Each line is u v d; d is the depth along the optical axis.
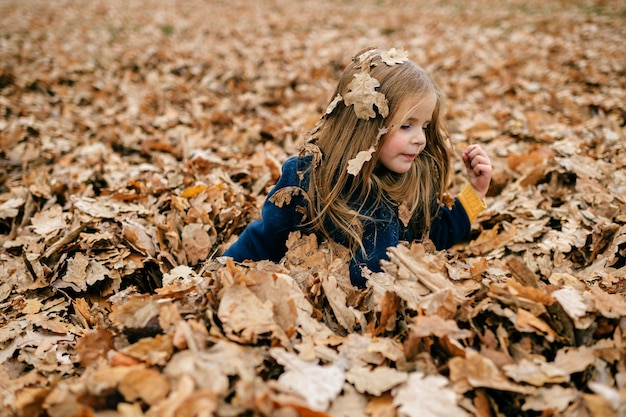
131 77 5.94
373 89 1.77
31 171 3.25
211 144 3.67
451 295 1.47
